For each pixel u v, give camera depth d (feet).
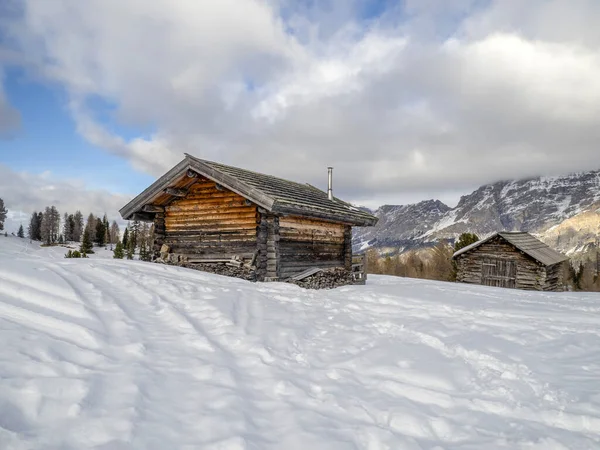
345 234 50.90
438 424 11.76
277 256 37.37
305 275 40.37
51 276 21.34
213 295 24.62
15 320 15.99
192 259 40.57
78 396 11.18
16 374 11.66
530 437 11.07
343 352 17.84
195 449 9.71
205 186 40.86
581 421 11.86
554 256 71.97
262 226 36.94
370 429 11.21
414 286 40.19
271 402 12.78
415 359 16.78
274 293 29.22
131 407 11.12
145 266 31.65
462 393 14.08
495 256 73.67
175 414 11.33
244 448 9.76
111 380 12.57
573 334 20.89
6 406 10.16
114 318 18.21
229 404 12.09
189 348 16.48
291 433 10.83
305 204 39.93
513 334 20.72
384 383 14.65
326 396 13.33
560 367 16.28
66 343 14.49
